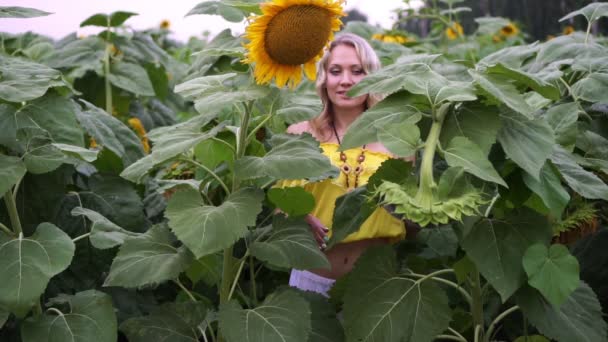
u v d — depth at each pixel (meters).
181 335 2.47
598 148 2.90
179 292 3.24
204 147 2.99
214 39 3.55
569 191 2.97
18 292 2.19
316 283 3.24
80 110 3.27
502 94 2.13
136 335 2.45
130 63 4.45
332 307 2.64
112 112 4.55
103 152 3.30
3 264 2.25
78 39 4.54
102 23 4.42
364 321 2.41
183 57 7.08
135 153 3.37
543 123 2.27
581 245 3.25
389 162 2.32
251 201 2.30
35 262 2.25
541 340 2.83
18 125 2.62
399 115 2.24
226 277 2.54
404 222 3.16
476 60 5.60
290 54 2.28
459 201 2.02
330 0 2.24
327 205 3.19
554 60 3.15
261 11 2.34
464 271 2.50
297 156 2.35
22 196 2.82
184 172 3.60
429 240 2.92
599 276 3.18
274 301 2.40
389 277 2.49
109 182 3.14
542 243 2.25
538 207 2.48
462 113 2.24
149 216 3.49
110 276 2.37
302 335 2.27
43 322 2.36
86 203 3.05
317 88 3.41
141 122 4.86
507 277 2.22
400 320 2.38
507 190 2.38
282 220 2.61
